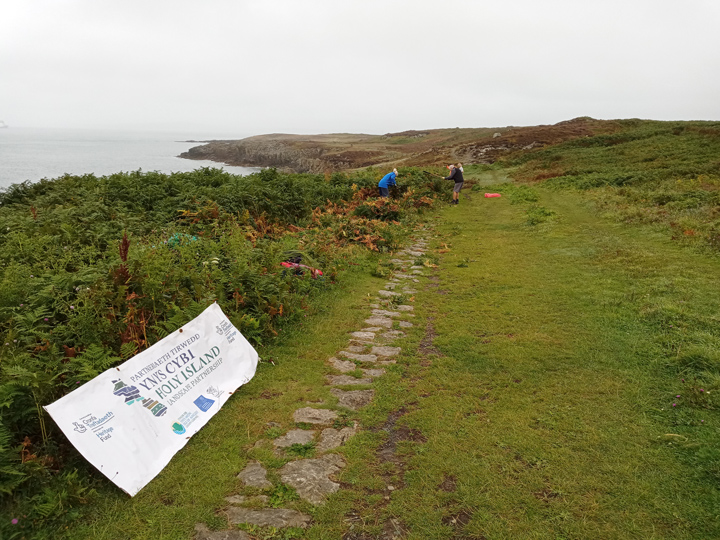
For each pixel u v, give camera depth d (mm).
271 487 3568
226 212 11539
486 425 4328
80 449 3396
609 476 3605
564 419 4355
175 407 4234
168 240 8297
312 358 5816
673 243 10344
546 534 3109
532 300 7605
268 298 6625
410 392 4984
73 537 3074
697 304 6637
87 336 4457
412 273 9664
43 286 5176
